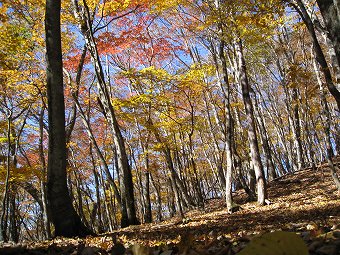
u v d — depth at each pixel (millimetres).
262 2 8828
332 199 12344
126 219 13547
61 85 7570
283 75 22016
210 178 42438
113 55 19750
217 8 11664
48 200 7391
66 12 13930
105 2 13219
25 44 12781
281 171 35156
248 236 3326
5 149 24312
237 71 19141
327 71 8141
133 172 30828
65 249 3605
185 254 2434
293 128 24188
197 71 14320
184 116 19797
